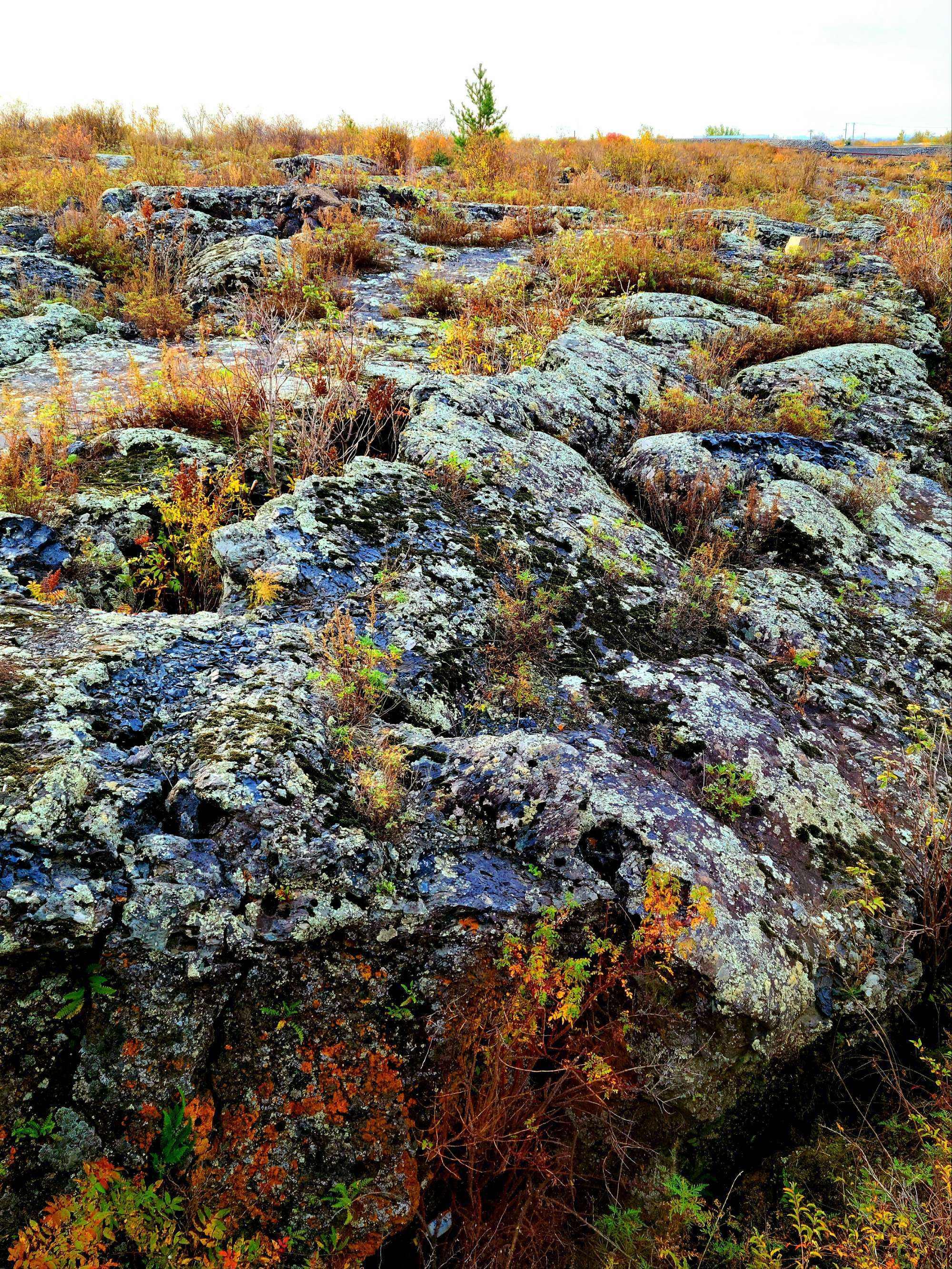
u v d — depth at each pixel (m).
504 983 2.49
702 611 4.34
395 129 16.02
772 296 9.20
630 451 5.96
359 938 2.34
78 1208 1.91
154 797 2.36
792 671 4.28
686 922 2.65
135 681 2.81
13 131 15.99
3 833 2.07
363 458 4.58
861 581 5.02
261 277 8.62
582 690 3.65
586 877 2.66
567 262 9.31
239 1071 2.21
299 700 2.91
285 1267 2.14
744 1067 2.71
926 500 6.01
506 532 4.42
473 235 11.41
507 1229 2.42
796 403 6.45
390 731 3.07
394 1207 2.29
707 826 3.06
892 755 3.93
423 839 2.63
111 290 8.88
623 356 6.94
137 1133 2.06
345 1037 2.32
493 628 3.82
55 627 3.06
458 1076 2.44
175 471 4.51
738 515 5.32
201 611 4.00
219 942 2.15
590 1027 2.58
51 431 4.81
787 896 3.03
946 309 9.42
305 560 3.73
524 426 5.58
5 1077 1.97
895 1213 2.37
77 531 3.99
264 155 14.66
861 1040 2.98
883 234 12.87
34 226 10.24
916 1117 2.71
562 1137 2.57
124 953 2.08
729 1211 2.71
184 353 6.76
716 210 13.26
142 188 11.10
